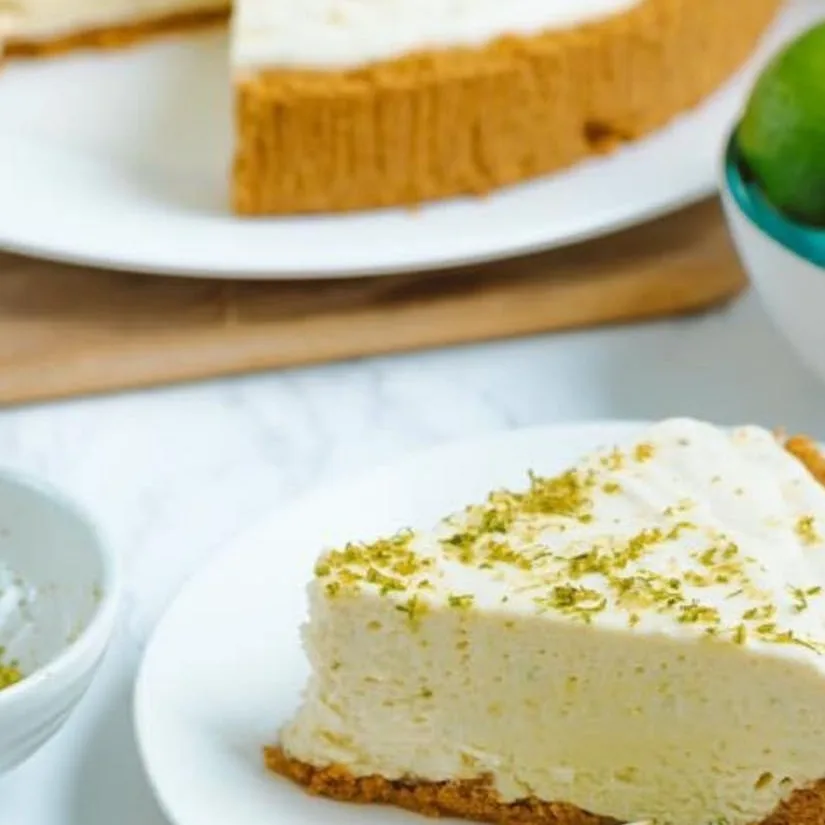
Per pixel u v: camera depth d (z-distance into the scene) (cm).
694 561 97
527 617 95
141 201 120
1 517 101
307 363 115
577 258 119
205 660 99
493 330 116
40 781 99
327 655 96
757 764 96
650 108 123
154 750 96
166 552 106
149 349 114
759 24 130
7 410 113
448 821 97
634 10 122
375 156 119
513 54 119
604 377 114
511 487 104
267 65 120
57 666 95
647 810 97
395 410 113
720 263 118
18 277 118
